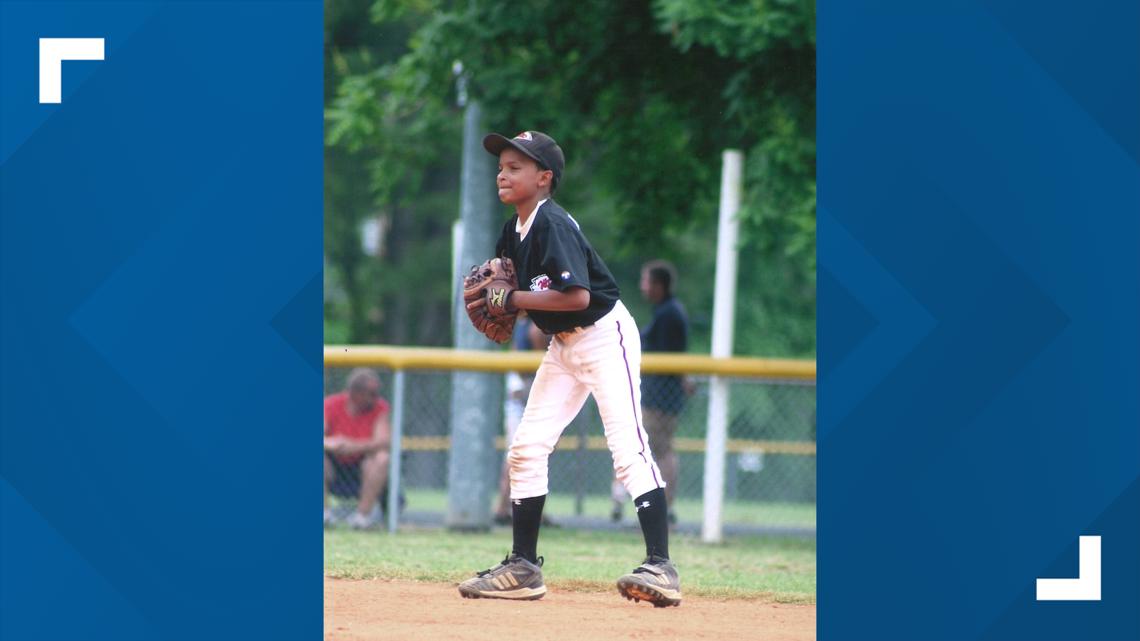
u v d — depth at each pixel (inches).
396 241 3452.3
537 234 732.0
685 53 1359.5
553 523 1371.8
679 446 1765.5
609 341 740.0
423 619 697.6
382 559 942.4
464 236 1357.0
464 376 1318.9
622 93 1419.8
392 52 2524.6
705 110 1402.6
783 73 1278.3
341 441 1259.8
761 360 1226.6
